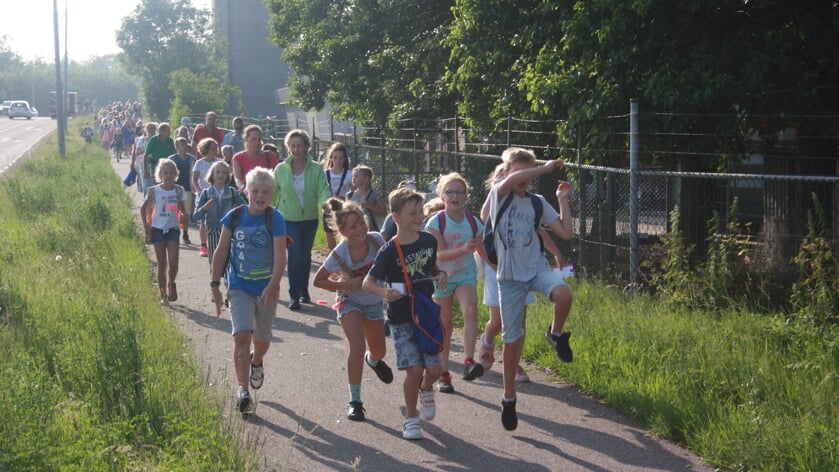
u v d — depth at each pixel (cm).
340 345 895
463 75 1537
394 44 2286
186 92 5181
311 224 1089
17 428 516
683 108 1155
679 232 977
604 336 801
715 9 1151
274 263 673
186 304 1088
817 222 1036
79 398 621
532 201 625
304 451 591
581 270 1109
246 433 614
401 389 743
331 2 2547
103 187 2294
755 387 650
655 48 1177
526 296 627
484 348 734
